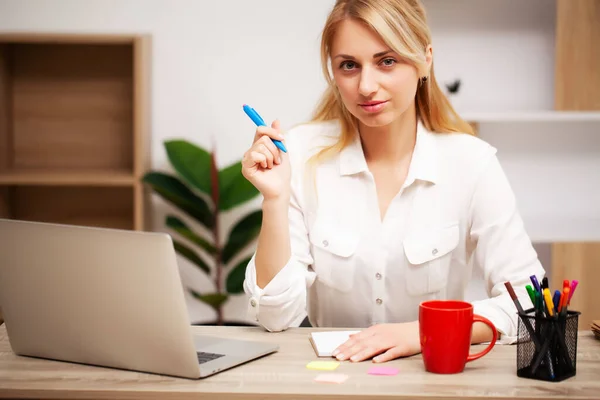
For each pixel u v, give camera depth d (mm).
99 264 1293
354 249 1857
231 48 3467
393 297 1888
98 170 3510
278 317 1595
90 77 3531
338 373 1304
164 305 1252
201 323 3490
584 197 3324
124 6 3477
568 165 3316
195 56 3477
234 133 3500
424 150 1858
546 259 3299
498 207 1825
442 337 1289
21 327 1413
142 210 3299
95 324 1331
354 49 1609
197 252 3562
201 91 3490
